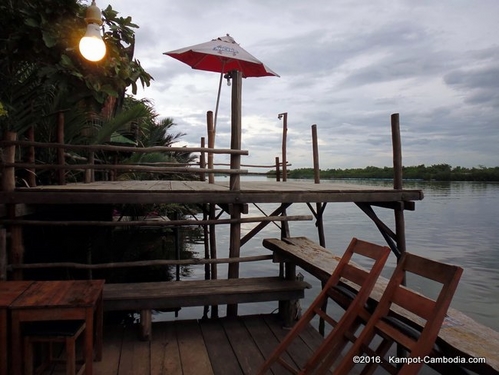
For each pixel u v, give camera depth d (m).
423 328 2.20
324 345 2.72
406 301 2.31
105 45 3.83
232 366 3.49
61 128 5.59
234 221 4.94
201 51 7.30
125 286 4.37
